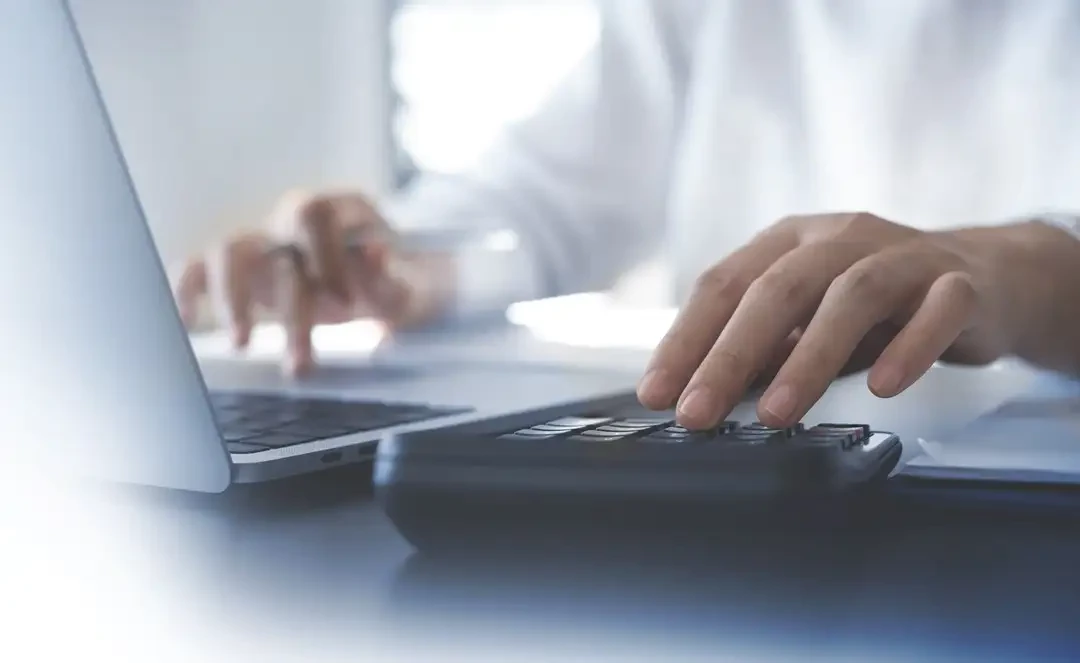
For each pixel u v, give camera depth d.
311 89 1.86
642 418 0.40
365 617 0.27
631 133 1.54
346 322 1.10
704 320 0.44
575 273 1.47
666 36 1.54
